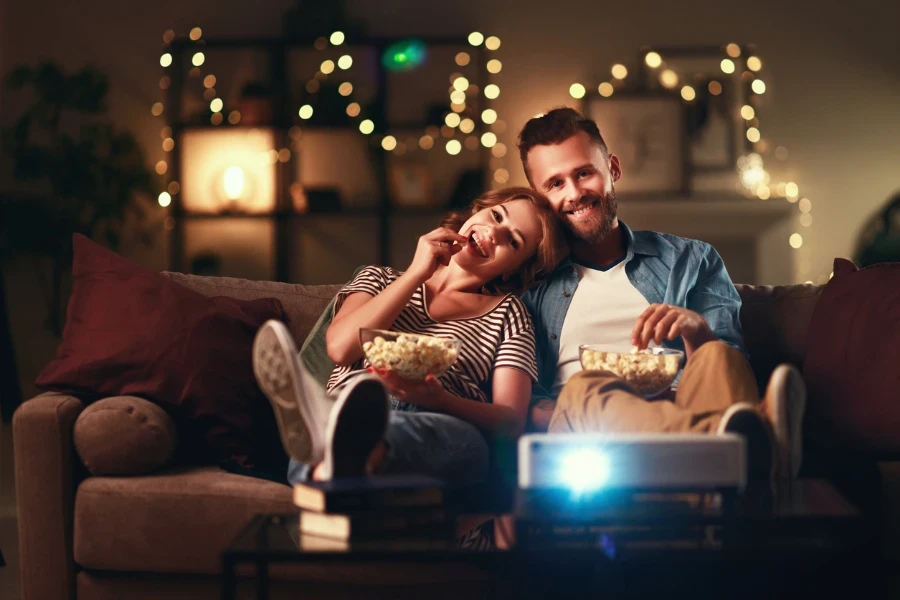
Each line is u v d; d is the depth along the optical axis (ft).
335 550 3.62
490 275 6.52
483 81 16.85
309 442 4.21
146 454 5.66
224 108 16.70
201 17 16.97
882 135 17.21
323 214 16.26
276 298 7.33
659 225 16.61
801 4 17.13
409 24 17.06
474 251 6.47
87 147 15.26
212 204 16.40
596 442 3.87
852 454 6.10
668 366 4.91
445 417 5.22
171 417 6.08
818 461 5.83
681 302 6.86
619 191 16.57
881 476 5.56
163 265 16.56
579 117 7.04
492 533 3.90
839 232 17.24
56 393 6.07
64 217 15.17
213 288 7.38
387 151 16.80
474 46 16.93
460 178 16.39
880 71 17.17
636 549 3.63
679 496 4.13
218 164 16.43
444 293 6.50
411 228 16.90
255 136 16.43
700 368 4.71
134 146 15.81
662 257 7.07
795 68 17.17
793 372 4.26
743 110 16.89
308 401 4.21
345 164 16.89
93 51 16.79
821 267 17.21
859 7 17.19
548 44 17.06
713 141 16.78
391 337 5.12
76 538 5.57
